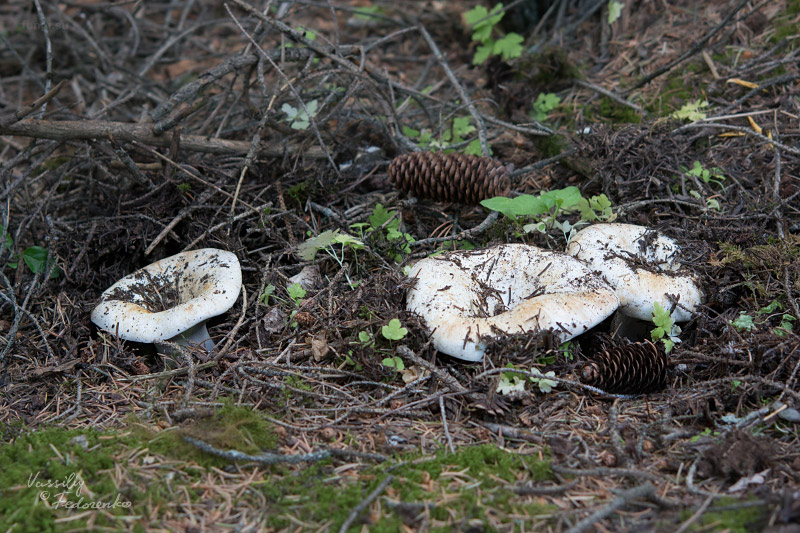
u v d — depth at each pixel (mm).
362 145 1586
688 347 1356
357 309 1374
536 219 1450
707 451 1256
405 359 1338
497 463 1261
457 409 1311
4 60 1864
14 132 1453
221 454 1263
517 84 1649
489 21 1690
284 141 1537
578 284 1348
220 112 1644
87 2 1974
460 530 1218
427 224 1506
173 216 1480
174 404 1320
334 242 1429
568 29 1755
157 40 1944
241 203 1466
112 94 1757
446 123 1624
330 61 1638
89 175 1505
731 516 1211
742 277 1382
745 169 1497
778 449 1257
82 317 1413
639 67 1659
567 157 1535
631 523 1219
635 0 1736
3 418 1322
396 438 1286
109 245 1470
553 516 1223
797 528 1193
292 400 1319
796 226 1425
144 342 1372
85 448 1278
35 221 1506
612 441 1273
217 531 1226
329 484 1251
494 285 1379
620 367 1316
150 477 1258
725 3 1692
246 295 1423
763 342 1322
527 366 1312
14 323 1388
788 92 1564
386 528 1217
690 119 1548
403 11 1904
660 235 1401
